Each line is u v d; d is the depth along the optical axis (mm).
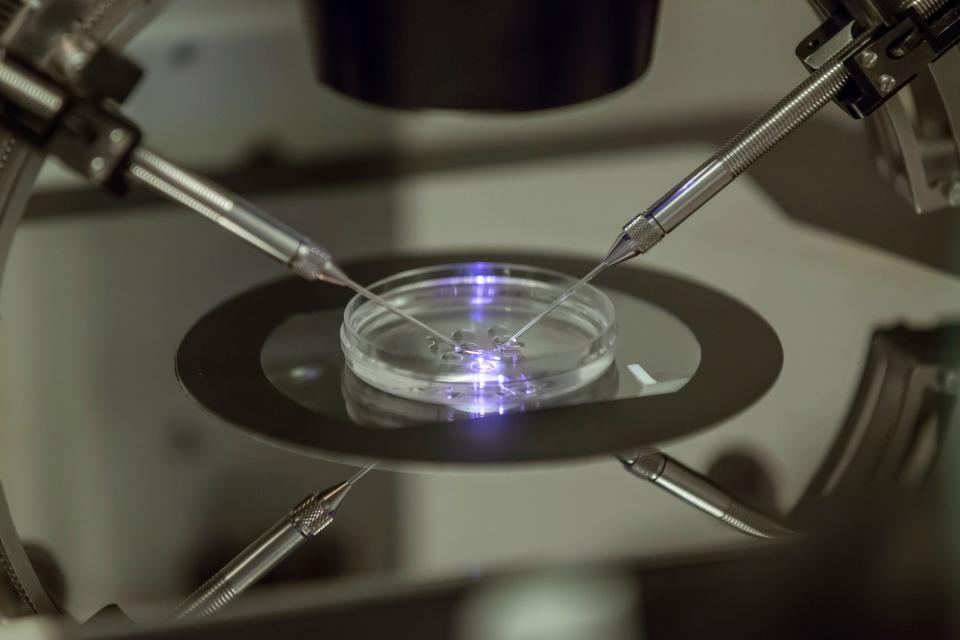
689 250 467
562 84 424
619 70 431
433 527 368
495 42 417
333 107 543
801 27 559
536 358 394
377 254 464
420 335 413
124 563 367
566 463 374
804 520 366
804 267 458
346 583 355
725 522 367
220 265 467
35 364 425
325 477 385
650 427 384
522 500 375
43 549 371
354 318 413
